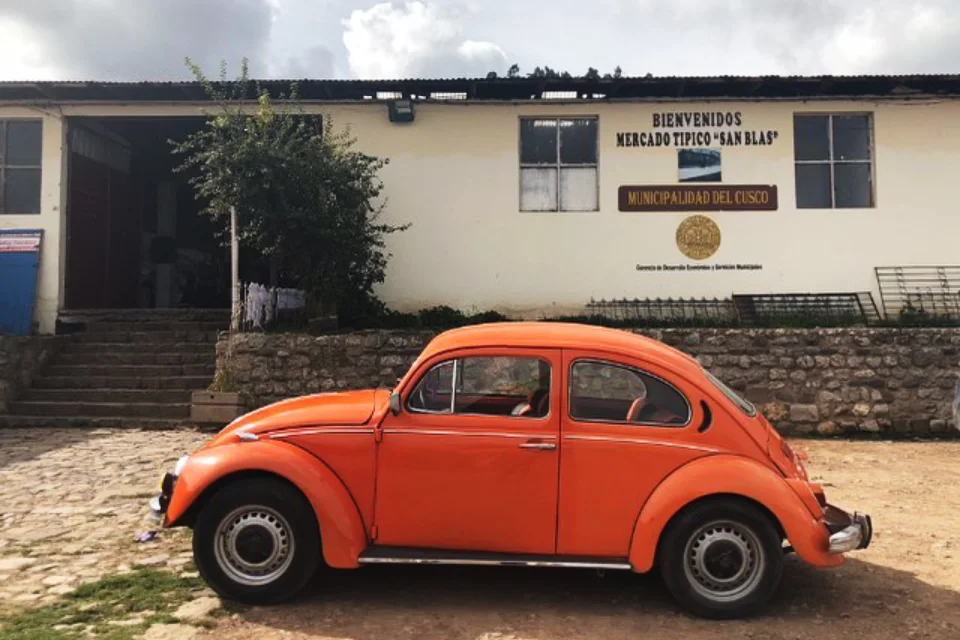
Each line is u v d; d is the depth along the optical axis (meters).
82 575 4.59
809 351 10.32
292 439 4.21
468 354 4.30
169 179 16.16
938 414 10.20
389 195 12.27
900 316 11.75
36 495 6.56
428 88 11.91
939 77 11.47
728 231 12.13
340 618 4.00
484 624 3.96
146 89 11.77
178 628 3.82
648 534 3.99
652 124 12.25
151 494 6.62
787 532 3.91
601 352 4.26
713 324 11.61
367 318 11.55
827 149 12.38
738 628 3.94
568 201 12.38
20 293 12.08
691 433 4.11
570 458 4.07
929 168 12.19
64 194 12.38
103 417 10.20
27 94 12.02
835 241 12.12
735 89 11.96
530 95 12.22
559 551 4.09
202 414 9.89
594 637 3.81
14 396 10.49
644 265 12.16
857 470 8.12
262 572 4.12
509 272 12.20
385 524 4.14
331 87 11.78
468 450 4.11
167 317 12.52
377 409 4.32
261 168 9.98
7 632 3.70
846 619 4.09
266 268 13.88
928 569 4.93
